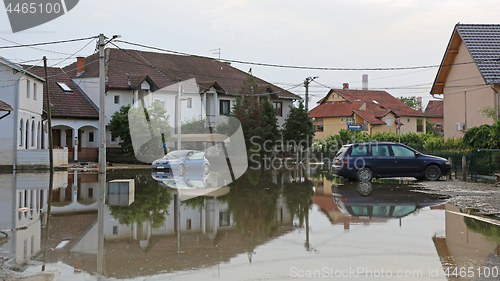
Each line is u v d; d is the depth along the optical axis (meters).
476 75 30.55
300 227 8.86
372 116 62.28
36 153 28.50
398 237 7.89
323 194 14.66
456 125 32.62
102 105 22.75
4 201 12.94
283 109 49.97
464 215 10.25
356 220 9.65
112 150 39.34
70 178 21.86
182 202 12.74
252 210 11.13
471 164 19.44
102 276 5.63
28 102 31.05
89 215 10.36
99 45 22.56
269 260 6.39
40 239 7.72
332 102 69.31
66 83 41.28
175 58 47.75
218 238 7.85
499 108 25.80
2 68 28.58
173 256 6.59
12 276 5.59
